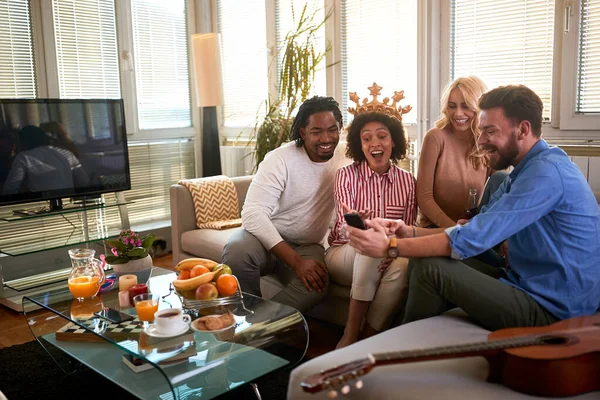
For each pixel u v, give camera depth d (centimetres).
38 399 210
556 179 160
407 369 139
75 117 346
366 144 240
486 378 134
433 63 344
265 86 453
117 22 432
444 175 242
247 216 254
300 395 141
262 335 184
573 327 145
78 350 207
